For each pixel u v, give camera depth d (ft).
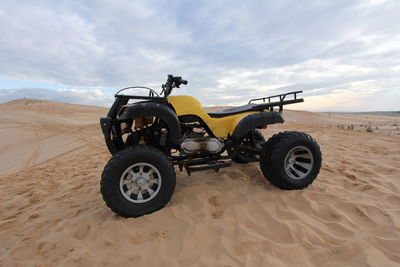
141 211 8.75
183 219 8.45
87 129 50.37
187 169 10.32
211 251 6.85
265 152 10.62
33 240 8.15
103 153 25.86
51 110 88.33
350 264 6.15
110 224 8.36
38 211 10.77
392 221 7.80
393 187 10.69
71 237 7.97
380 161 14.83
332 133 30.66
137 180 9.00
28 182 16.58
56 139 41.55
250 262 6.28
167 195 9.10
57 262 6.86
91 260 6.73
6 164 27.27
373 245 6.78
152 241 7.44
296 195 9.95
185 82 11.37
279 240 7.26
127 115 8.94
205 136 11.21
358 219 8.15
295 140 10.27
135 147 8.95
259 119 11.00
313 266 6.15
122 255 6.87
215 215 8.69
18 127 54.65
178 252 6.92
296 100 10.93
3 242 8.45
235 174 12.69
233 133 10.79
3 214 11.21
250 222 8.21
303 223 7.91
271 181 10.58
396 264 6.08
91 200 11.44
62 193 13.14
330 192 10.14
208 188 10.81
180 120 10.70
